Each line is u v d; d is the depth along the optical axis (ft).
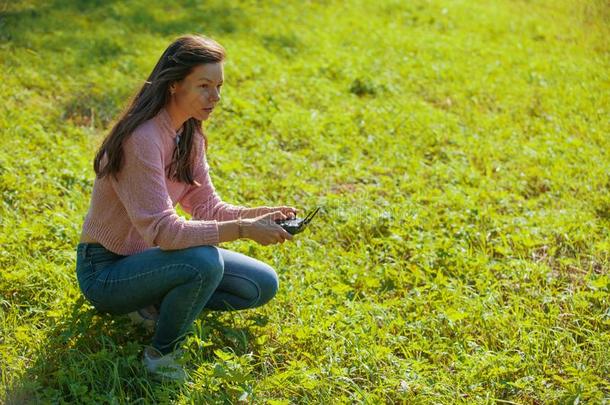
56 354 11.60
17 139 19.42
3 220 15.51
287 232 11.09
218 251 11.18
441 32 34.47
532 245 15.57
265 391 11.05
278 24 32.68
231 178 18.57
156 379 11.21
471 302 13.24
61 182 17.66
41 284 13.41
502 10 38.86
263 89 24.62
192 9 34.24
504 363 11.63
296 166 19.30
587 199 17.95
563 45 32.83
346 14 35.70
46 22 30.09
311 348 12.05
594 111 24.14
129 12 32.68
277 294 13.23
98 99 23.16
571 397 10.83
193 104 10.86
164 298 11.17
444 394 11.06
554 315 13.06
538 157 20.30
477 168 20.03
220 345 12.13
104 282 11.23
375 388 11.14
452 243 15.44
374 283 13.85
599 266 15.14
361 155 20.42
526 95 25.85
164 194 10.78
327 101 24.16
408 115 22.98
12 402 10.44
